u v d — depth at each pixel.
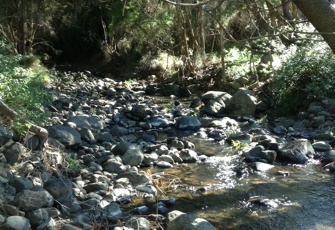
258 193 6.97
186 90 16.20
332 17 3.89
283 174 7.77
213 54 17.84
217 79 15.58
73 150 8.78
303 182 7.41
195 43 17.73
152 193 6.98
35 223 5.55
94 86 18.17
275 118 11.98
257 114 12.45
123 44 22.81
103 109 13.43
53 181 6.41
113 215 6.09
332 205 6.48
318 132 10.29
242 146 9.36
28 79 9.62
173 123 11.62
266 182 7.44
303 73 12.11
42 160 7.16
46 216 5.67
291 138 10.01
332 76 11.63
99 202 6.40
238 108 12.42
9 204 5.80
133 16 19.88
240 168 8.11
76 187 6.75
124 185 7.21
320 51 11.96
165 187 7.25
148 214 6.21
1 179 6.16
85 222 5.84
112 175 7.62
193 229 5.32
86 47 26.11
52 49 26.20
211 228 5.38
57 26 25.67
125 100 15.05
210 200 6.74
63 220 5.77
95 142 9.58
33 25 22.44
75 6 24.36
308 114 11.30
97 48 25.62
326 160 8.38
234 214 6.27
